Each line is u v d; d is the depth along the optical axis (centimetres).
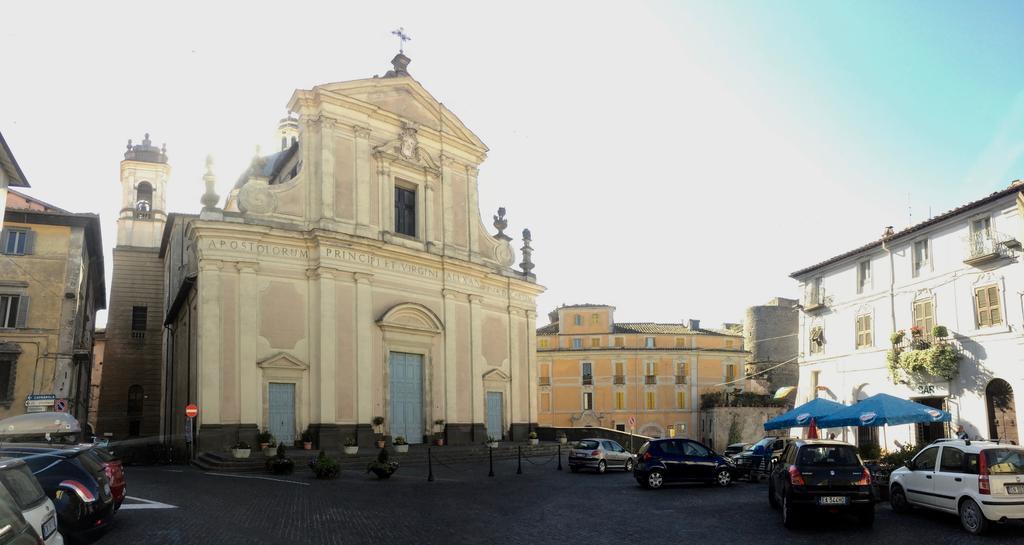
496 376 3681
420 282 3362
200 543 1083
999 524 1387
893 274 3097
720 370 7162
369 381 3042
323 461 2170
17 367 3058
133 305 4881
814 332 3609
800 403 3697
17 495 687
